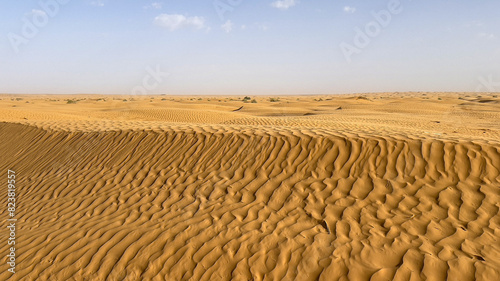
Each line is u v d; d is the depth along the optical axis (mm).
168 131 7656
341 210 4512
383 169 5133
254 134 6750
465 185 4586
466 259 3516
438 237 3867
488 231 3875
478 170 4770
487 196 4355
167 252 4160
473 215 4133
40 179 7078
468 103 44969
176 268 3920
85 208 5539
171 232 4508
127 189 5887
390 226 4125
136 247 4312
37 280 4031
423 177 4848
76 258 4289
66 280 3969
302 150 5914
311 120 20484
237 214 4719
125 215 5113
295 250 3916
